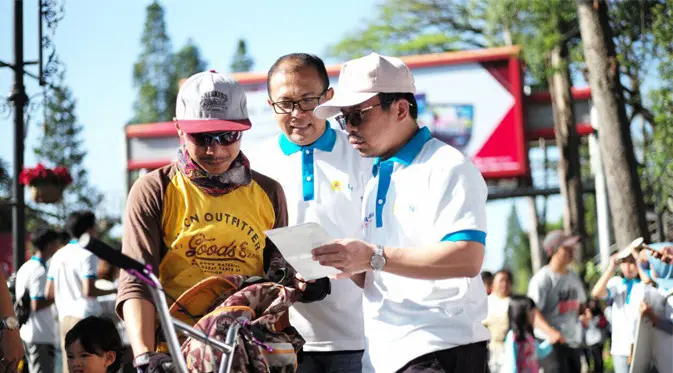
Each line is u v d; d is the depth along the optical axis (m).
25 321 9.12
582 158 30.11
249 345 4.08
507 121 24.34
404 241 4.16
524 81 24.45
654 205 16.23
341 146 5.37
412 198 4.16
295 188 5.32
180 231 4.43
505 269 11.14
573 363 10.93
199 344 4.06
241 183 4.51
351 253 3.86
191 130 4.36
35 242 9.34
